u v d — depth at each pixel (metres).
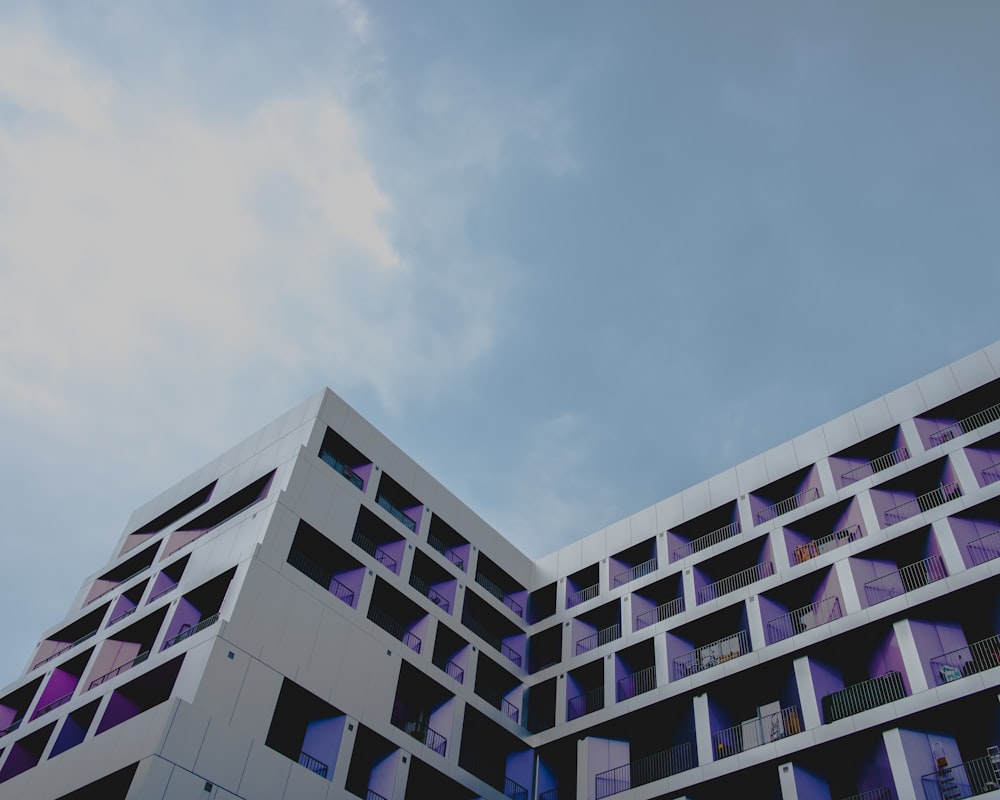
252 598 32.78
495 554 48.16
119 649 36.62
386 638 37.12
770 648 34.53
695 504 44.75
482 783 36.88
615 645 41.25
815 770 30.88
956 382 37.78
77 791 27.78
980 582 30.27
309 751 32.00
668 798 33.44
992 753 27.47
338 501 39.69
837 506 37.62
